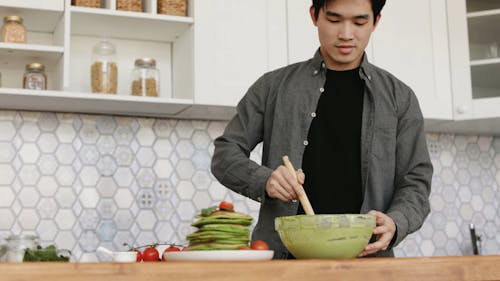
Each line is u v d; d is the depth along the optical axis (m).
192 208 2.60
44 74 2.31
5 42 2.23
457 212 2.98
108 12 2.31
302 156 1.55
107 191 2.50
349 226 1.11
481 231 3.00
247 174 1.40
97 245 2.45
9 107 2.39
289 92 1.60
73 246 2.43
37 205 2.41
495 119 2.71
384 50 2.63
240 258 1.08
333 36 1.47
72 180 2.46
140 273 0.83
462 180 3.02
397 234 1.31
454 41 2.73
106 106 2.40
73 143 2.48
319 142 1.55
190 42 2.43
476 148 3.07
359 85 1.59
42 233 2.40
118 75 2.56
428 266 0.98
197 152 2.64
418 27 2.70
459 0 2.76
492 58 2.73
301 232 1.12
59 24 2.36
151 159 2.58
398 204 1.43
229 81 2.41
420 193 1.48
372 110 1.56
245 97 1.66
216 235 1.14
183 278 0.85
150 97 2.32
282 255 1.50
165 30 2.50
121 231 2.49
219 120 2.70
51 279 0.79
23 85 2.30
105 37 2.55
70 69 2.49
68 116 2.49
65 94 2.21
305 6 2.55
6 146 2.40
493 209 3.05
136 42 2.60
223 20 2.44
